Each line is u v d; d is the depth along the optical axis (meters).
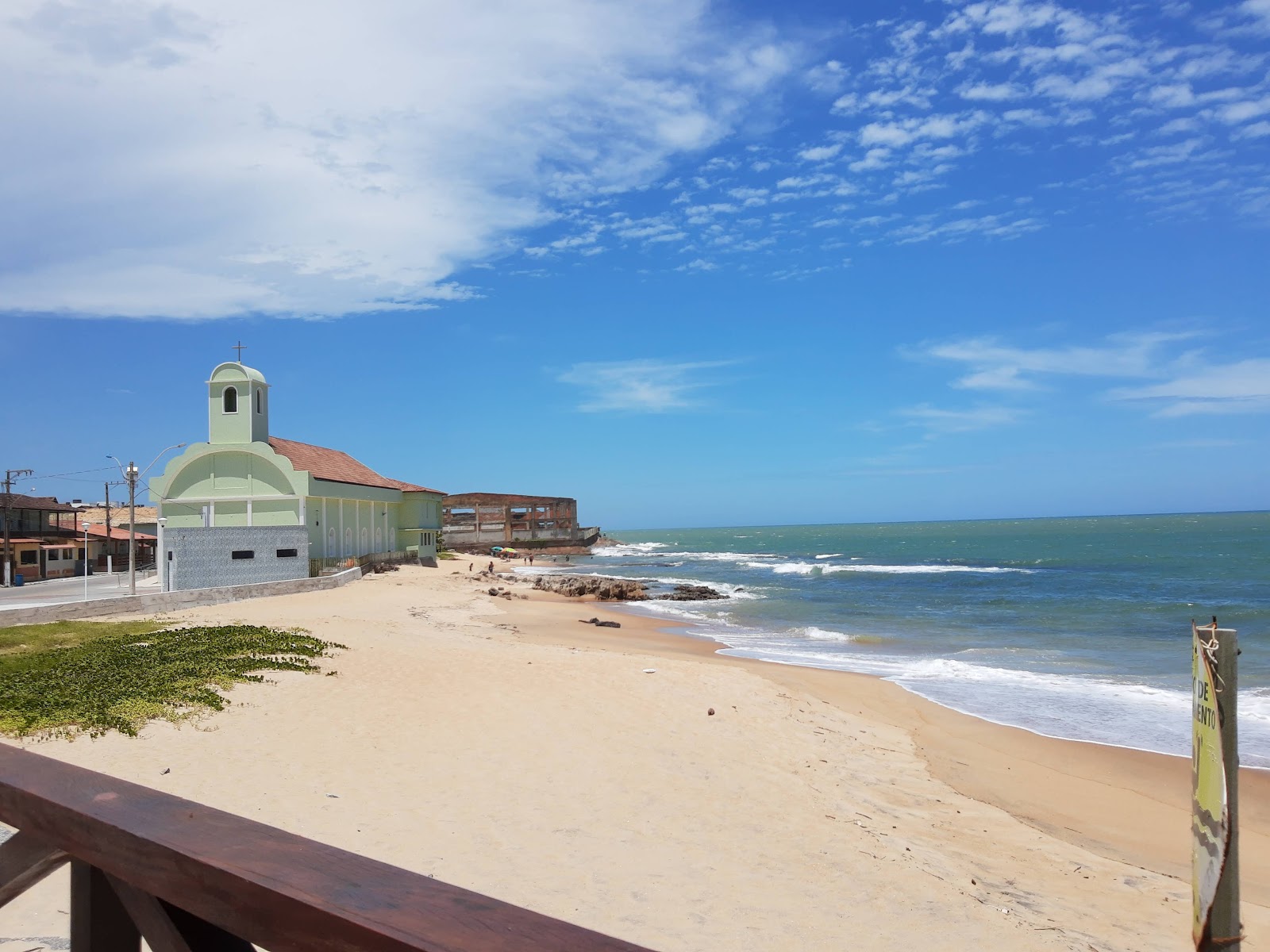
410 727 13.81
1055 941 8.33
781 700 18.95
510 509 113.50
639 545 167.38
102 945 2.44
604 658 23.41
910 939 8.02
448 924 1.78
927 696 21.52
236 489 44.88
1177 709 20.09
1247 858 11.89
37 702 13.34
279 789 10.55
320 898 1.88
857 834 10.75
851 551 122.31
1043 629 35.06
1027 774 15.26
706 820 10.73
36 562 55.41
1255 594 48.78
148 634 21.61
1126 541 125.19
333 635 23.42
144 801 2.46
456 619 34.62
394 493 58.72
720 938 7.79
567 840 9.70
